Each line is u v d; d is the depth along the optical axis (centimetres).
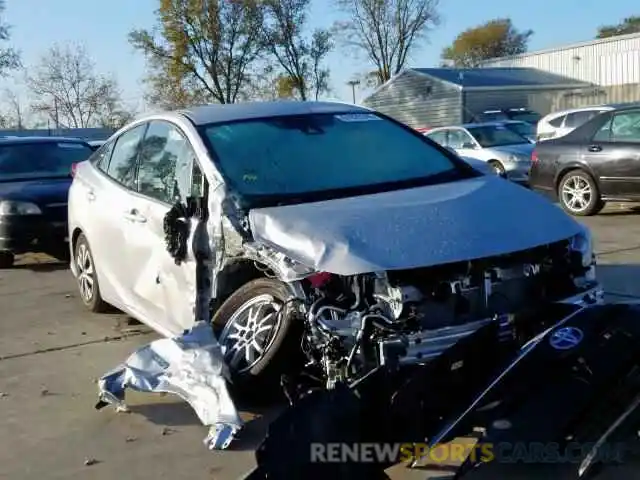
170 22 4825
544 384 331
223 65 4941
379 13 5178
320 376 395
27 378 534
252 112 537
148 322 542
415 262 370
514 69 4606
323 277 380
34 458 412
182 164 502
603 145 1138
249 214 429
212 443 397
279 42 4916
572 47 4522
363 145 514
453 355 355
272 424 327
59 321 673
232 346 435
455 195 438
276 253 401
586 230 434
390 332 363
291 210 424
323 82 5072
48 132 4072
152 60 4953
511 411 329
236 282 455
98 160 651
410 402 343
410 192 454
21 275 905
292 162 485
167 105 4984
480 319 383
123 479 383
